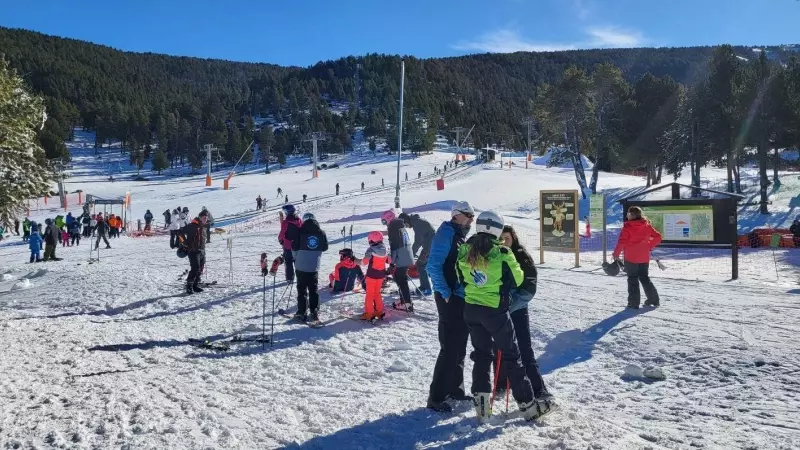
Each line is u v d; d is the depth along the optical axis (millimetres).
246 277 13422
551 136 52375
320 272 13828
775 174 47875
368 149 155625
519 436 4145
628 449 3842
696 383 5469
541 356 6746
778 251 19219
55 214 54656
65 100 191000
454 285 4887
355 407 5004
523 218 34625
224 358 6836
